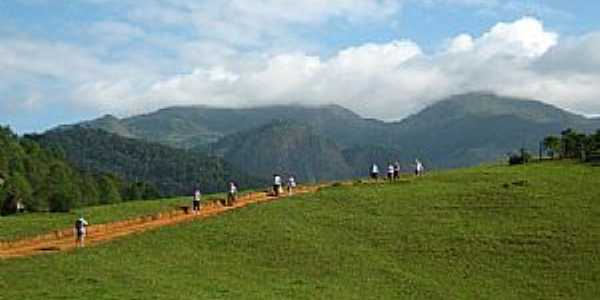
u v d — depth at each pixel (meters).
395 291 60.28
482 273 64.56
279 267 65.94
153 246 71.56
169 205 99.25
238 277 62.59
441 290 60.72
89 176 189.75
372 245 71.94
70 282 59.12
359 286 61.28
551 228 73.75
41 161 199.88
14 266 64.69
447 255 68.88
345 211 82.69
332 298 57.66
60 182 162.88
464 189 89.25
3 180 148.50
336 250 70.50
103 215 93.12
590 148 112.75
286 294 58.03
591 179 90.56
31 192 131.25
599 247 68.56
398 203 84.81
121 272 62.41
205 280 61.16
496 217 78.06
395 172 105.25
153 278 60.84
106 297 54.81
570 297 59.25
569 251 68.25
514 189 87.19
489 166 111.69
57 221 89.81
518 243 70.69
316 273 64.56
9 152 183.25
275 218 80.50
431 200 85.31
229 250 70.44
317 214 81.81
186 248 70.81
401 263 67.38
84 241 76.88
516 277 63.53
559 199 82.25
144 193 188.75
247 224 78.50
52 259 67.12
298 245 71.75
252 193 108.12
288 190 106.38
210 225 78.75
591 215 76.50
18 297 54.69
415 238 73.25
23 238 81.00
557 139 117.81
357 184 100.56
